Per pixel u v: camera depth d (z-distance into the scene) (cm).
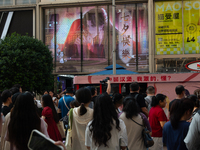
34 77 1691
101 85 1003
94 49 2158
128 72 1298
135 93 544
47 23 2234
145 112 527
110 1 2112
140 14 2116
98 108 303
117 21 2141
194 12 2027
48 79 1841
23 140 262
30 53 1702
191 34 2022
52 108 491
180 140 306
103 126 294
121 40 2128
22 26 2238
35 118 270
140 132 379
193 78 915
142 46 2098
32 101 275
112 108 304
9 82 1641
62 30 2212
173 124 311
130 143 375
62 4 2180
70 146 396
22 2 2252
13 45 1683
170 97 931
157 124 504
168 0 2045
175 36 2036
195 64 1162
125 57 2114
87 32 2177
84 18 2186
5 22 2252
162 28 2050
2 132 343
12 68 1642
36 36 2206
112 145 294
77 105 533
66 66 2184
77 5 2186
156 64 2053
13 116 269
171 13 2045
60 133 499
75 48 2183
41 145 196
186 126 305
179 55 2016
